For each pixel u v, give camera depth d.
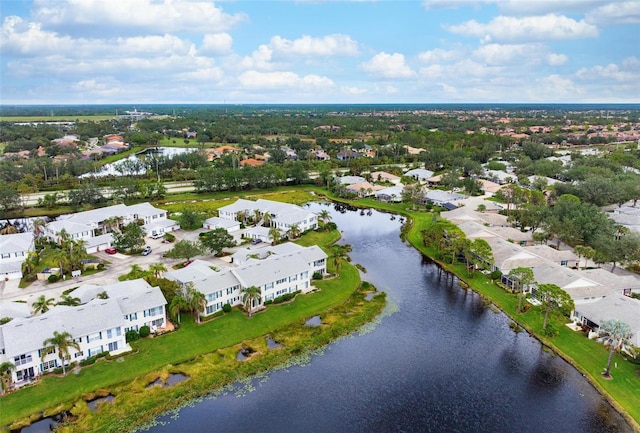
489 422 65.00
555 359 80.44
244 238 140.75
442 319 94.62
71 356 74.50
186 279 95.25
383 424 64.31
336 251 124.00
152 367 74.69
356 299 102.69
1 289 101.50
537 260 112.62
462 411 67.19
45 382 69.94
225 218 159.62
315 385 72.56
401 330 89.94
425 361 79.69
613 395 69.88
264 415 65.50
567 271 102.25
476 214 160.25
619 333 74.12
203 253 118.44
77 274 108.81
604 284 99.00
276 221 151.75
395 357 80.75
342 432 62.59
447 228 130.38
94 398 67.69
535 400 69.62
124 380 71.31
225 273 96.75
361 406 67.94
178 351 79.25
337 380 73.88
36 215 168.75
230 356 78.62
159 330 85.19
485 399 69.81
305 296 102.31
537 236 136.00
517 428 63.84
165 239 136.50
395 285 111.44
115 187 187.50
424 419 65.44
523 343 85.75
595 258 114.69
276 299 98.50
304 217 152.00
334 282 110.50
